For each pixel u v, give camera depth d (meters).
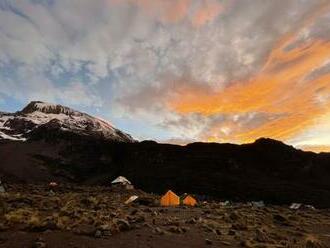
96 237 17.50
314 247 20.28
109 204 31.22
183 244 17.52
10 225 18.58
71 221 20.11
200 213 30.88
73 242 16.41
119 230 18.98
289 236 23.23
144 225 20.86
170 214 28.78
